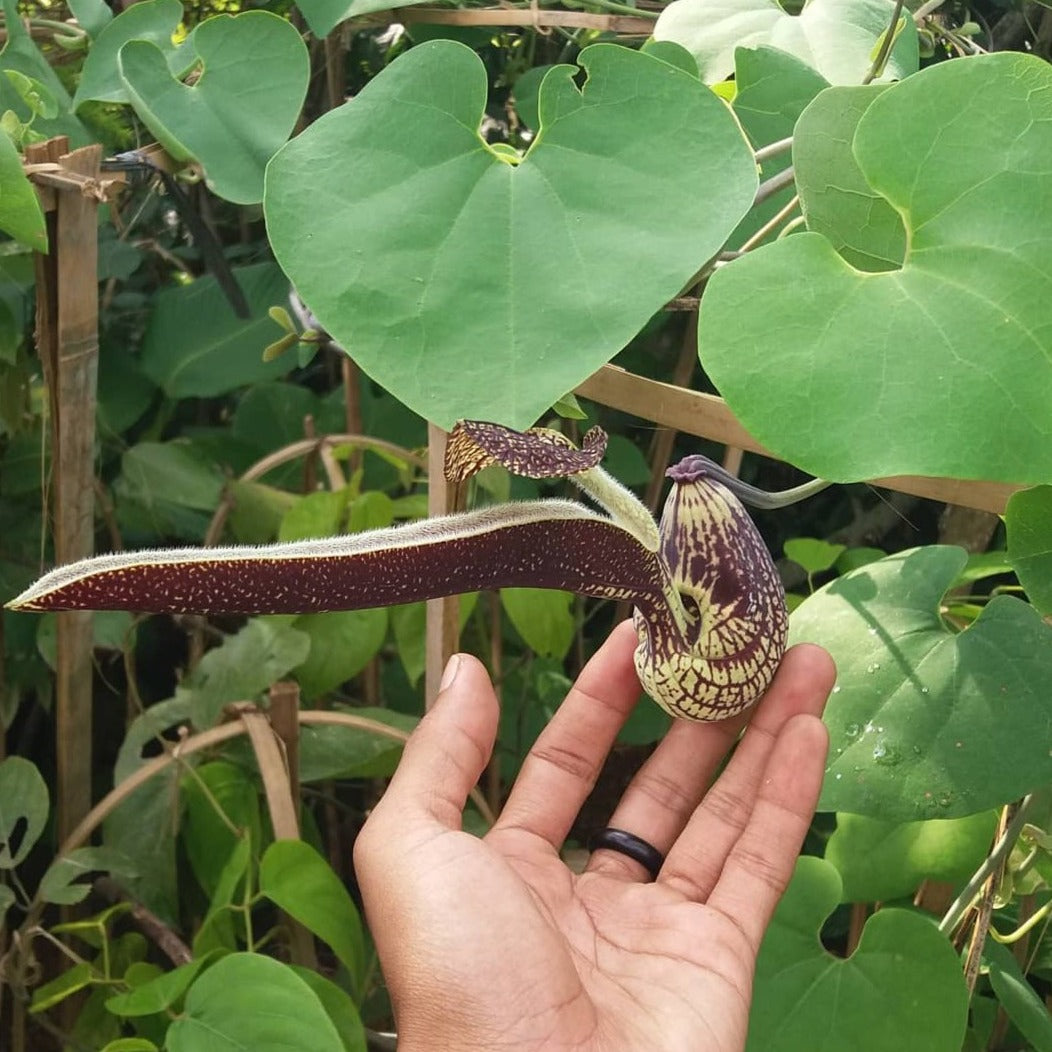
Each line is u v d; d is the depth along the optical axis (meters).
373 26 0.51
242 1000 0.36
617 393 0.35
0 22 0.49
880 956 0.36
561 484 0.60
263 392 0.67
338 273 0.26
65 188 0.39
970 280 0.24
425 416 0.24
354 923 0.42
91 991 0.53
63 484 0.44
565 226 0.26
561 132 0.27
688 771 0.38
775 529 0.68
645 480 0.59
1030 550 0.31
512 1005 0.30
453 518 0.22
